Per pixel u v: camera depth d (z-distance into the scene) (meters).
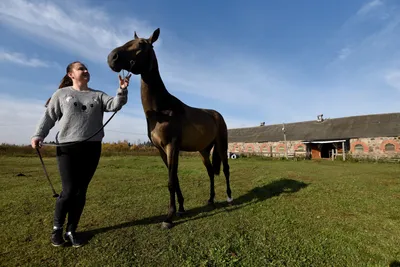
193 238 2.41
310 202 3.83
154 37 2.80
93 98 2.35
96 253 2.10
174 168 2.80
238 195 4.39
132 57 2.46
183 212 3.22
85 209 3.42
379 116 21.39
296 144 22.30
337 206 3.60
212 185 3.89
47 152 18.48
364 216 3.13
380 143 17.92
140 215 3.15
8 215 3.14
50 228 2.69
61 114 2.26
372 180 6.11
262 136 26.34
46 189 4.85
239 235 2.47
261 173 7.57
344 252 2.12
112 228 2.68
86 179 2.36
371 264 1.90
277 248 2.19
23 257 2.03
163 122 2.74
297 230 2.62
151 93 2.73
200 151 3.79
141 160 13.76
